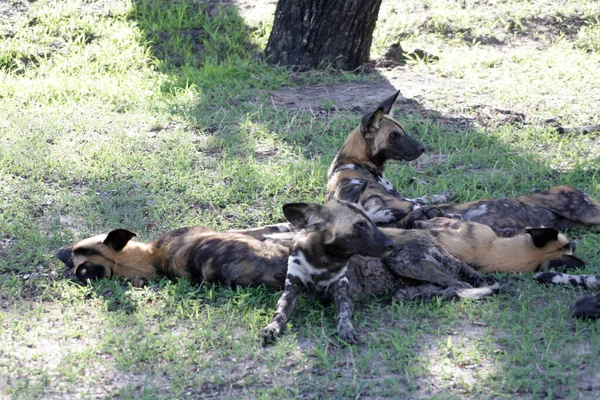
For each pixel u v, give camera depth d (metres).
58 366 4.65
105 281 5.68
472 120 9.00
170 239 5.85
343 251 5.20
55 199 7.15
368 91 10.15
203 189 7.29
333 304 5.40
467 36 12.15
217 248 5.59
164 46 11.76
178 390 4.45
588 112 9.11
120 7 12.35
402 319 5.18
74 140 8.49
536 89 9.95
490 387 4.39
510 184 7.32
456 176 7.53
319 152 8.26
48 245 6.31
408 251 5.45
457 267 5.54
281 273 5.46
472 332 4.98
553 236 5.66
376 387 4.43
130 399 4.38
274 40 11.35
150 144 8.36
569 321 5.09
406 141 6.79
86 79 10.53
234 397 4.38
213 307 5.38
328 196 6.72
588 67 10.84
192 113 9.23
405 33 12.20
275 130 8.77
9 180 7.49
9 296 5.57
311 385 4.46
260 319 5.19
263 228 6.20
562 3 12.85
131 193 7.30
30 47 11.24
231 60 11.34
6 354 4.81
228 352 4.82
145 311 5.32
